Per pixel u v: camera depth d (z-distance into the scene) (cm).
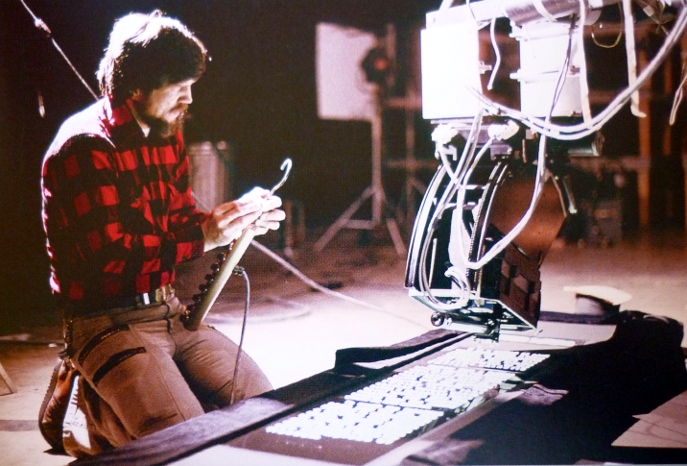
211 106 922
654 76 839
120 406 203
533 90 212
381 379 219
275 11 897
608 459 207
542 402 197
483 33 721
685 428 235
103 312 214
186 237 220
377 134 794
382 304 517
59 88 646
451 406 192
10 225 666
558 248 772
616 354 252
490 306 216
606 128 891
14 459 252
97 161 208
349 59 852
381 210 889
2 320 500
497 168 218
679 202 912
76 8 644
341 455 159
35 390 336
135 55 214
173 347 230
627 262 657
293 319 474
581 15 179
